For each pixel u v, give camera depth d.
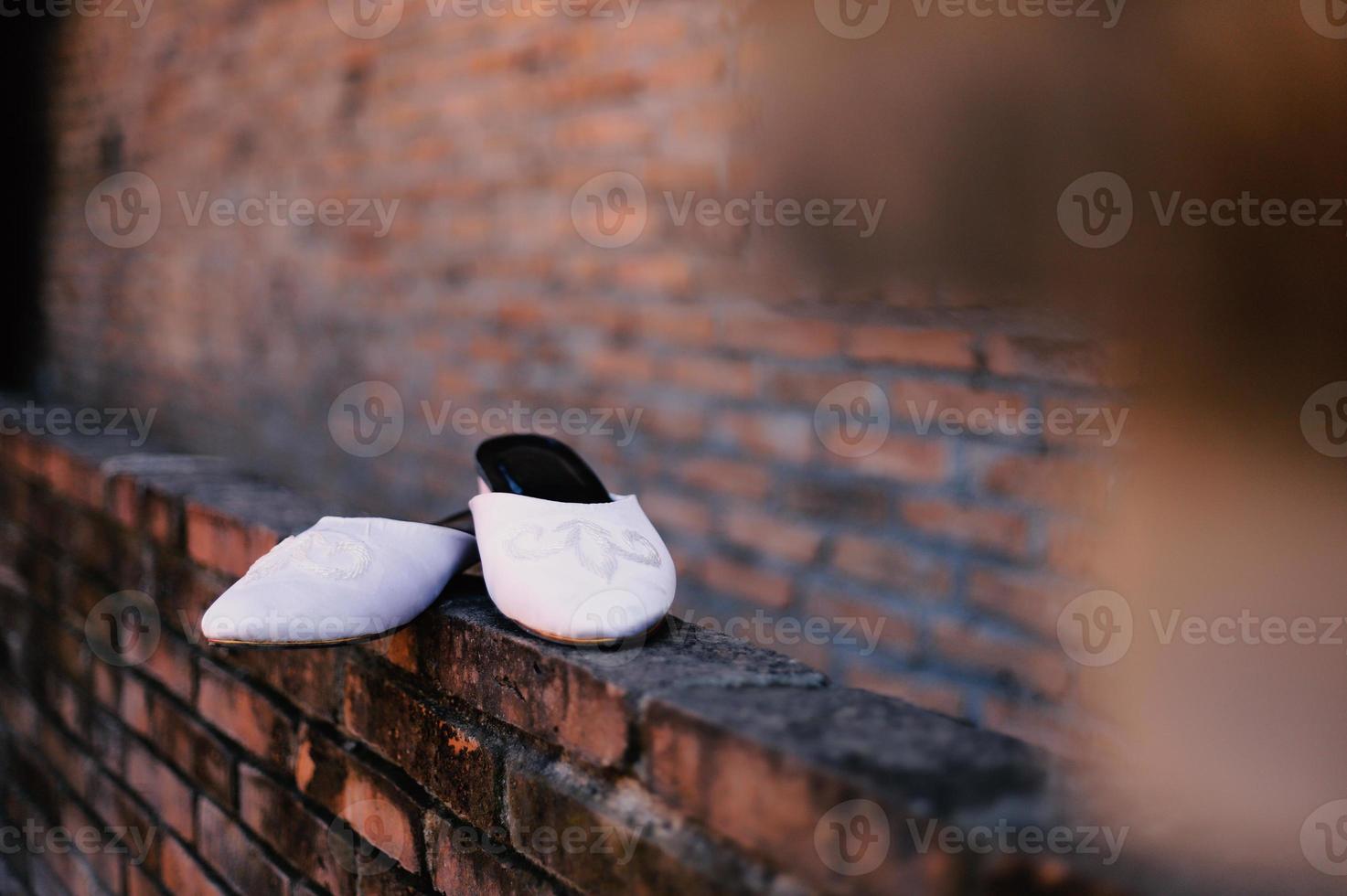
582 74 2.12
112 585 1.40
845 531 1.80
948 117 1.61
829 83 1.75
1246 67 1.31
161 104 3.43
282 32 2.88
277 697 1.03
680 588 2.04
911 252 1.68
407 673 0.85
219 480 1.33
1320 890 0.48
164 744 1.25
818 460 1.83
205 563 1.16
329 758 0.94
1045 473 1.56
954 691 1.67
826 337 1.80
